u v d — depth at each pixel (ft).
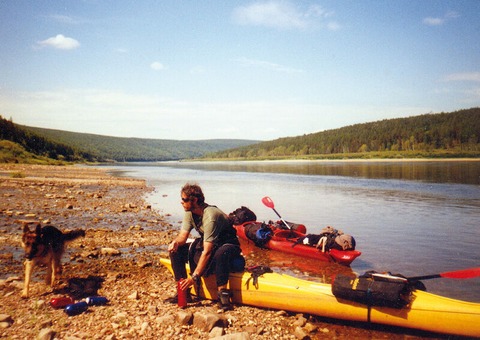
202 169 241.96
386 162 325.01
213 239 17.49
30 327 14.82
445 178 121.49
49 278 19.84
